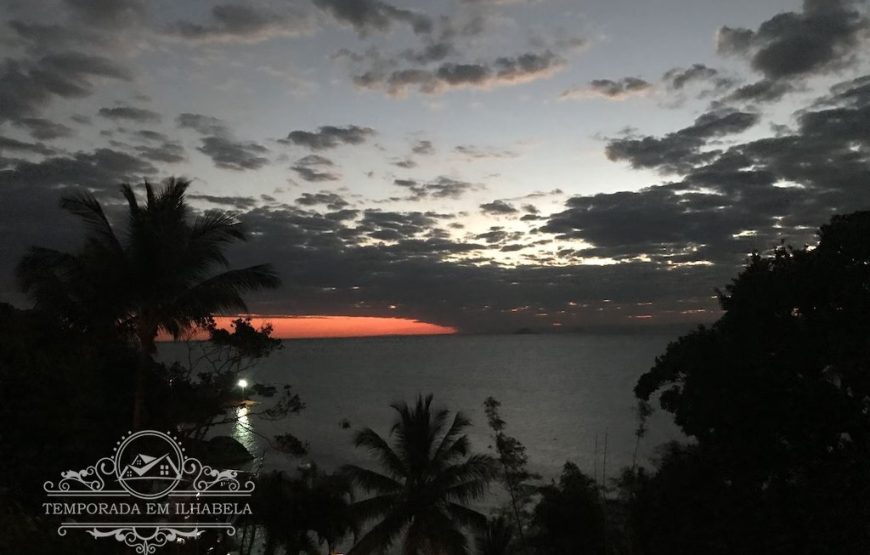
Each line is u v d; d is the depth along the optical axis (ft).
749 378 43.68
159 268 52.16
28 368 42.55
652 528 50.37
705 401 45.75
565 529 91.66
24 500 40.27
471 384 545.85
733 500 44.47
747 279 49.55
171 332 55.52
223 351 60.80
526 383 551.59
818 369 44.39
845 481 39.37
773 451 43.45
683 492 48.11
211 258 55.88
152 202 55.57
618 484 111.04
